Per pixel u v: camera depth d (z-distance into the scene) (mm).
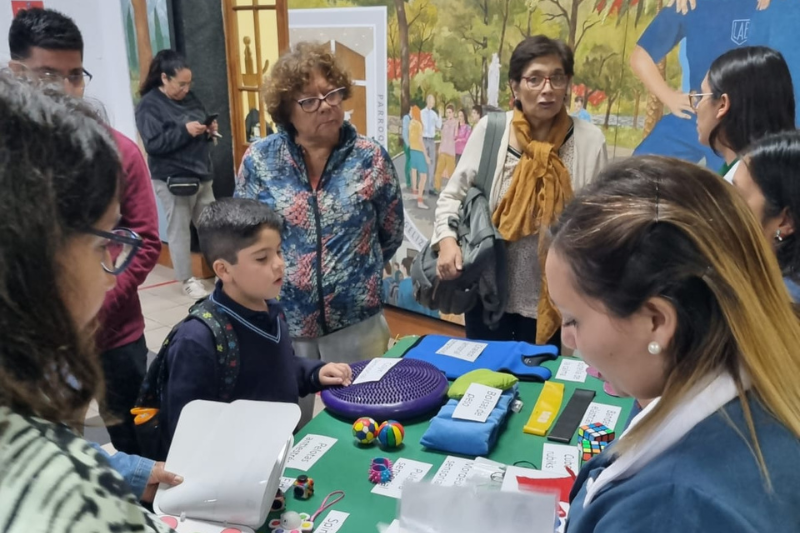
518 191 2008
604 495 635
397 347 1819
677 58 2418
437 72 3102
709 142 1626
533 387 1567
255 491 1027
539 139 2037
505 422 1398
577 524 675
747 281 588
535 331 2117
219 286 1505
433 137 3201
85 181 522
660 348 616
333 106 1846
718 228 597
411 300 3516
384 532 1029
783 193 1042
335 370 1565
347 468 1233
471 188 2115
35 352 504
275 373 1533
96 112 586
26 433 494
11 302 486
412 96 3234
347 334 2027
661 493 574
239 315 1480
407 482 1025
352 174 1957
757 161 1081
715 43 2320
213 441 1109
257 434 1108
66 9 4633
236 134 4469
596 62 2639
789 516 550
